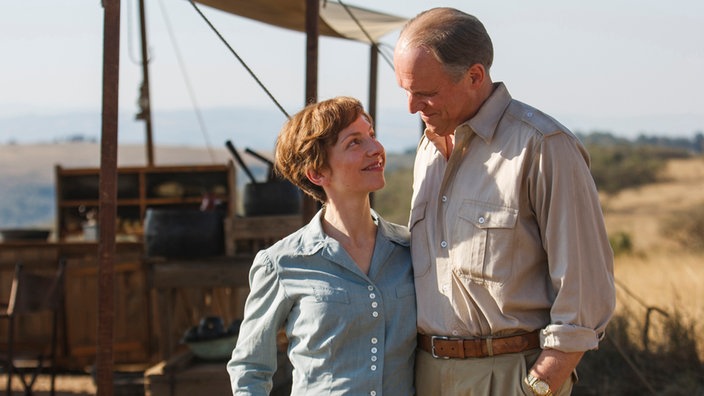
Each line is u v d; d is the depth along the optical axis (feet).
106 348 14.51
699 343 22.39
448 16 9.04
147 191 26.17
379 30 25.14
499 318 9.07
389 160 174.81
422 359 9.62
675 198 119.24
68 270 24.88
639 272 38.55
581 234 8.87
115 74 14.44
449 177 9.37
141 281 24.52
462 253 9.14
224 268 20.35
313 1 17.30
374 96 26.40
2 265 24.93
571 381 9.49
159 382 18.28
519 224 8.96
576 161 8.88
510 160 8.98
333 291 9.27
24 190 259.80
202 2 22.75
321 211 9.83
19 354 21.09
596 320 8.96
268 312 9.59
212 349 19.07
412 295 9.55
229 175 24.23
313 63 17.21
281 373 19.57
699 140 255.70
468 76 9.02
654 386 20.71
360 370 9.23
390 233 9.79
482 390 9.20
